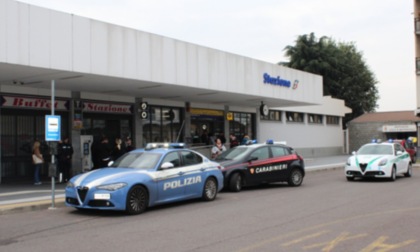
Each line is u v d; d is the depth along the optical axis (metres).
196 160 12.63
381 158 17.89
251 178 15.17
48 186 15.81
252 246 7.20
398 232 8.16
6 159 16.55
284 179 16.17
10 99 16.48
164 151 11.86
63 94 18.14
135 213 10.45
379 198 12.77
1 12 12.14
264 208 11.21
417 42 35.56
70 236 8.17
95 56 14.42
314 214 10.18
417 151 36.28
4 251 7.09
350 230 8.37
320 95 28.70
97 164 17.44
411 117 42.53
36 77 14.90
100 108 19.56
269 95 23.38
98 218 10.05
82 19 14.09
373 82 57.34
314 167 25.05
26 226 9.19
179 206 11.77
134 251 6.97
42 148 17.58
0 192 13.93
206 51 19.11
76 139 18.45
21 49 12.55
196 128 25.09
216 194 13.23
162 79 16.81
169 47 17.20
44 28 13.10
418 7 35.81
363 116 45.97
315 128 38.41
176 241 7.61
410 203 11.75
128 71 15.50
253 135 29.80
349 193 14.06
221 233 8.23
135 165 11.52
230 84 20.52
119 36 15.22
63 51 13.55
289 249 6.98
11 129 16.69
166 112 23.28
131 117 21.16
